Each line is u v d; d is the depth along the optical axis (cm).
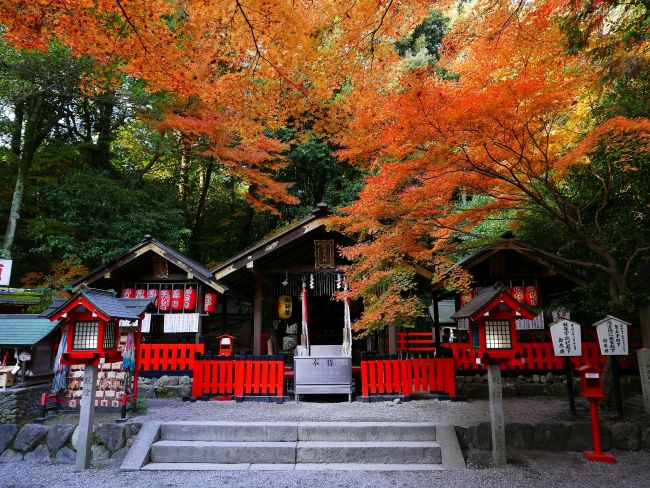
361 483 559
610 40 772
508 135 675
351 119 851
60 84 1292
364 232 927
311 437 691
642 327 845
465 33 712
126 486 558
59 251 1577
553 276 1195
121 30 586
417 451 646
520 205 998
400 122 639
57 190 1512
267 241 1086
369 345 1338
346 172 1988
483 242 908
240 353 1364
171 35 592
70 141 1858
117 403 834
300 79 755
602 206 895
